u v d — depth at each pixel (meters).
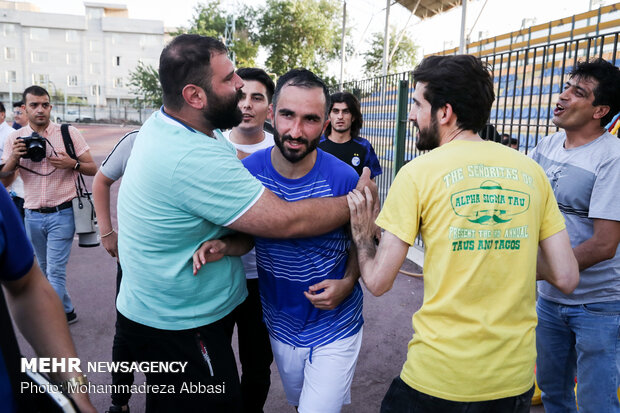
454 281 1.56
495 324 1.54
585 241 2.15
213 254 1.82
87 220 4.01
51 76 71.62
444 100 1.64
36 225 3.99
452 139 1.68
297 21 38.25
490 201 1.55
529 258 1.57
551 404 2.54
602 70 2.16
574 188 2.23
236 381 1.93
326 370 1.99
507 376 1.54
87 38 71.38
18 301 1.29
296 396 2.27
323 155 2.02
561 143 2.45
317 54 40.25
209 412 1.89
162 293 1.82
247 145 2.87
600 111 2.18
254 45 39.72
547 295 2.39
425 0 13.74
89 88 72.56
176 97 1.73
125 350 2.50
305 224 1.77
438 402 1.57
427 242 1.61
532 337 1.61
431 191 1.57
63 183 3.98
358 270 2.00
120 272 3.02
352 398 3.17
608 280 2.18
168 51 1.71
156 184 1.68
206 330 1.88
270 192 1.75
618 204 2.07
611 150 2.15
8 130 5.29
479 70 1.64
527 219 1.57
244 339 2.57
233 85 1.80
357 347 2.11
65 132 3.97
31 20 69.44
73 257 6.11
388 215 1.65
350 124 4.41
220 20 40.91
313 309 2.01
